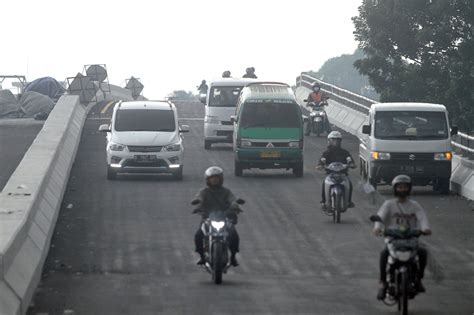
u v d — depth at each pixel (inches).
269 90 3745.1
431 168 3152.1
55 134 3604.8
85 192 3112.7
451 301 1678.2
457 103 4480.8
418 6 4662.9
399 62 4739.2
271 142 3570.4
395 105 3260.3
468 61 4483.3
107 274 1911.9
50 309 1583.4
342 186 2630.4
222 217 1815.9
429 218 2704.2
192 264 2032.5
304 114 6417.3
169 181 3435.0
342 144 4832.7
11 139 4480.8
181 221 2598.4
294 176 3654.0
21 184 2288.4
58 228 2459.4
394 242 1518.2
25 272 1665.8
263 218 2669.8
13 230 1704.0
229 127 4473.4
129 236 2368.4
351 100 5807.1
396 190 1546.5
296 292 1744.6
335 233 2450.8
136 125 3531.0
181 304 1627.7
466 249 2262.6
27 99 5999.0
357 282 1856.5
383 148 3166.8
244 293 1727.4
